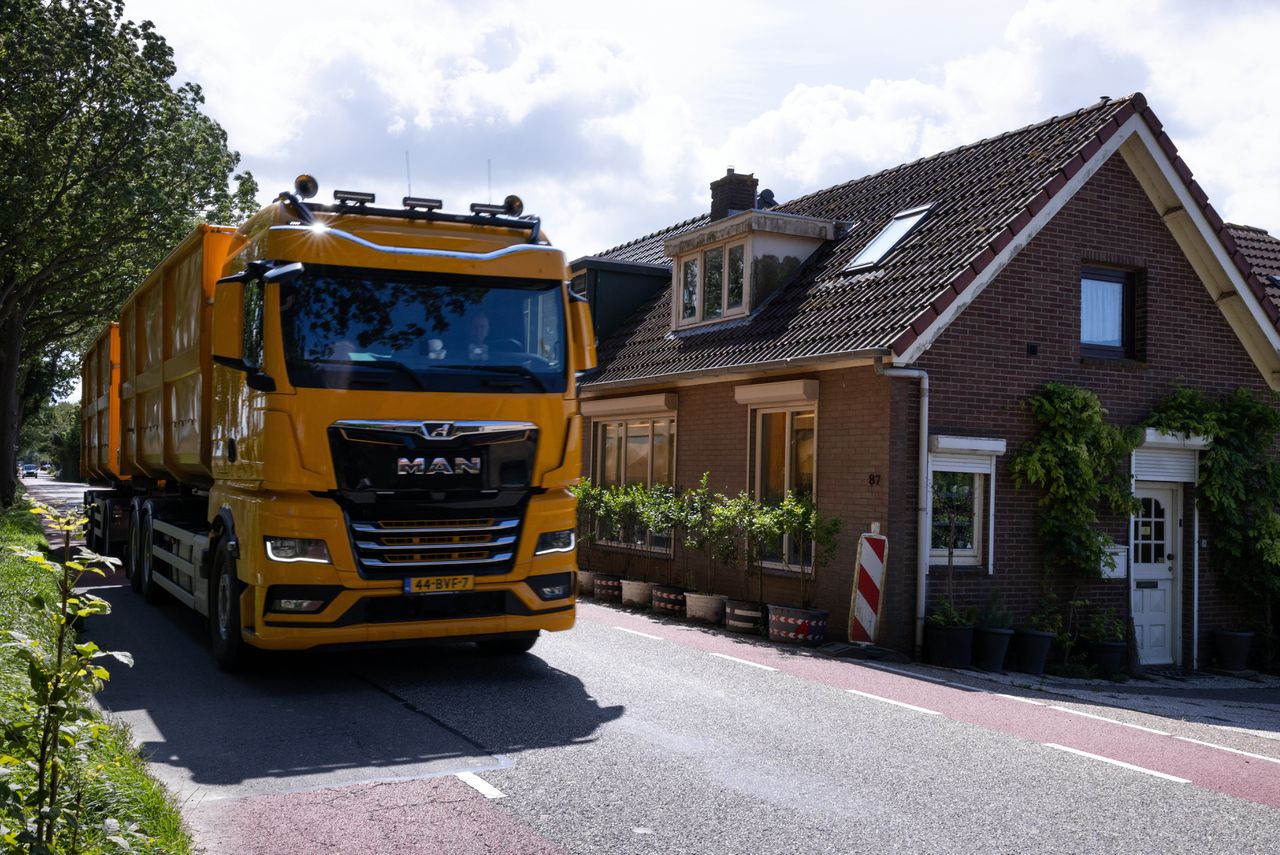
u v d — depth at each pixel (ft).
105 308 111.65
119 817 14.87
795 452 45.27
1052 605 42.60
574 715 24.72
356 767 20.08
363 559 25.95
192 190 97.60
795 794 19.04
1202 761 22.85
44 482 316.19
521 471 27.45
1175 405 46.11
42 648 12.55
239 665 28.53
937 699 28.81
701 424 51.39
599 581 50.96
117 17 91.71
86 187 88.07
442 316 27.12
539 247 28.58
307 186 27.91
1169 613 47.09
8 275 99.14
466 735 22.63
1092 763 22.16
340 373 25.67
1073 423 42.27
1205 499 46.93
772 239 52.70
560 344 28.35
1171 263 46.93
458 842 16.11
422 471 26.32
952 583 39.86
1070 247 44.19
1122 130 44.57
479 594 27.35
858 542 40.70
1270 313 47.57
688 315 57.16
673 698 27.02
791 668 32.86
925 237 46.52
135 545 45.50
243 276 25.89
